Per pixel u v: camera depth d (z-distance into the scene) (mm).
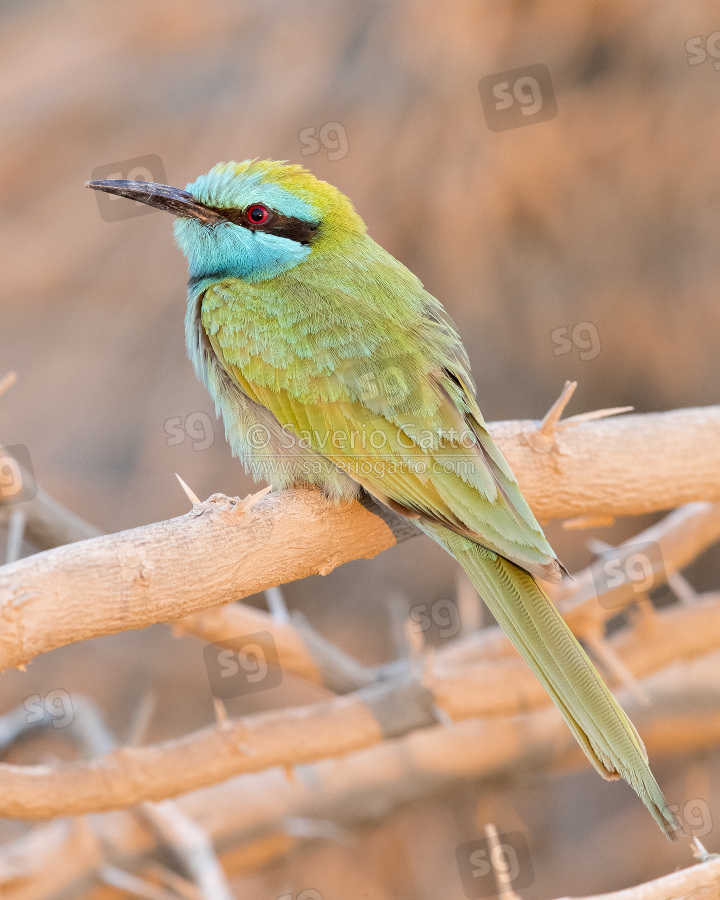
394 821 11359
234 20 12742
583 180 11922
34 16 13516
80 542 5316
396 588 13133
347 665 8047
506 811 11734
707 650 8508
